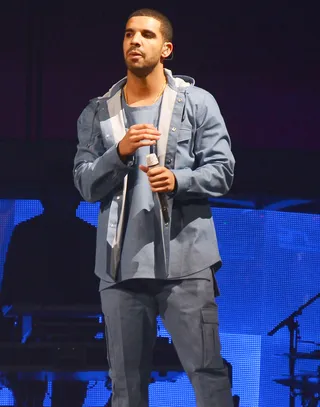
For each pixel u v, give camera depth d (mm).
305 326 19375
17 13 17625
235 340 19328
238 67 18234
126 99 8469
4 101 17781
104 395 17922
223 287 19375
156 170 7555
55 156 17781
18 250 16234
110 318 8172
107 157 7816
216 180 7980
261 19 18062
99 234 8328
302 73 18406
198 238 8102
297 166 18562
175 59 17969
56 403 13812
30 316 14133
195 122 8266
